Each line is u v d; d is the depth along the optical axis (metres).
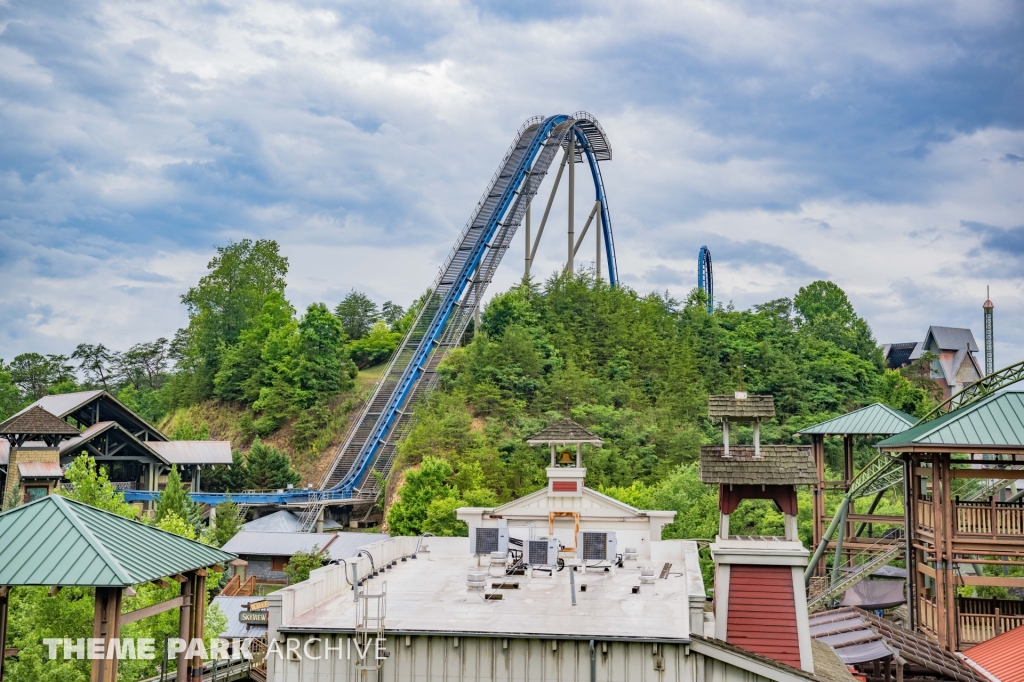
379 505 106.50
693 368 128.38
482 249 135.50
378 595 31.81
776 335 141.62
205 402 143.12
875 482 64.88
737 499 42.19
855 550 72.06
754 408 42.41
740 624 38.81
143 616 28.97
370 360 158.12
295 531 97.00
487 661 30.50
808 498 89.50
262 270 179.62
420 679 30.64
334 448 125.88
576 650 30.34
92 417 103.75
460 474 95.12
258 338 147.75
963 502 48.81
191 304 167.50
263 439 131.00
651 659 30.22
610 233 168.00
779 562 38.94
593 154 165.00
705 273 182.25
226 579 85.12
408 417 116.94
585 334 129.62
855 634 46.47
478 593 36.38
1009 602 52.53
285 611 31.75
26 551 27.02
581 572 40.75
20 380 199.88
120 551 28.16
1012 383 56.94
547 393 115.12
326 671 31.12
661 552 45.38
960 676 40.88
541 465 100.19
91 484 54.91
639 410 116.06
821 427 72.12
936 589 47.81
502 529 41.41
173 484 83.69
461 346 133.12
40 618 39.41
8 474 82.25
